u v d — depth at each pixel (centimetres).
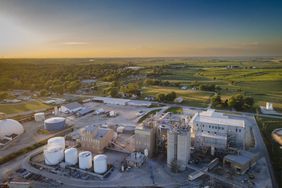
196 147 7962
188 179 6388
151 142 7762
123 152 8175
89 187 6122
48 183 6306
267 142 8725
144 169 7012
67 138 9294
